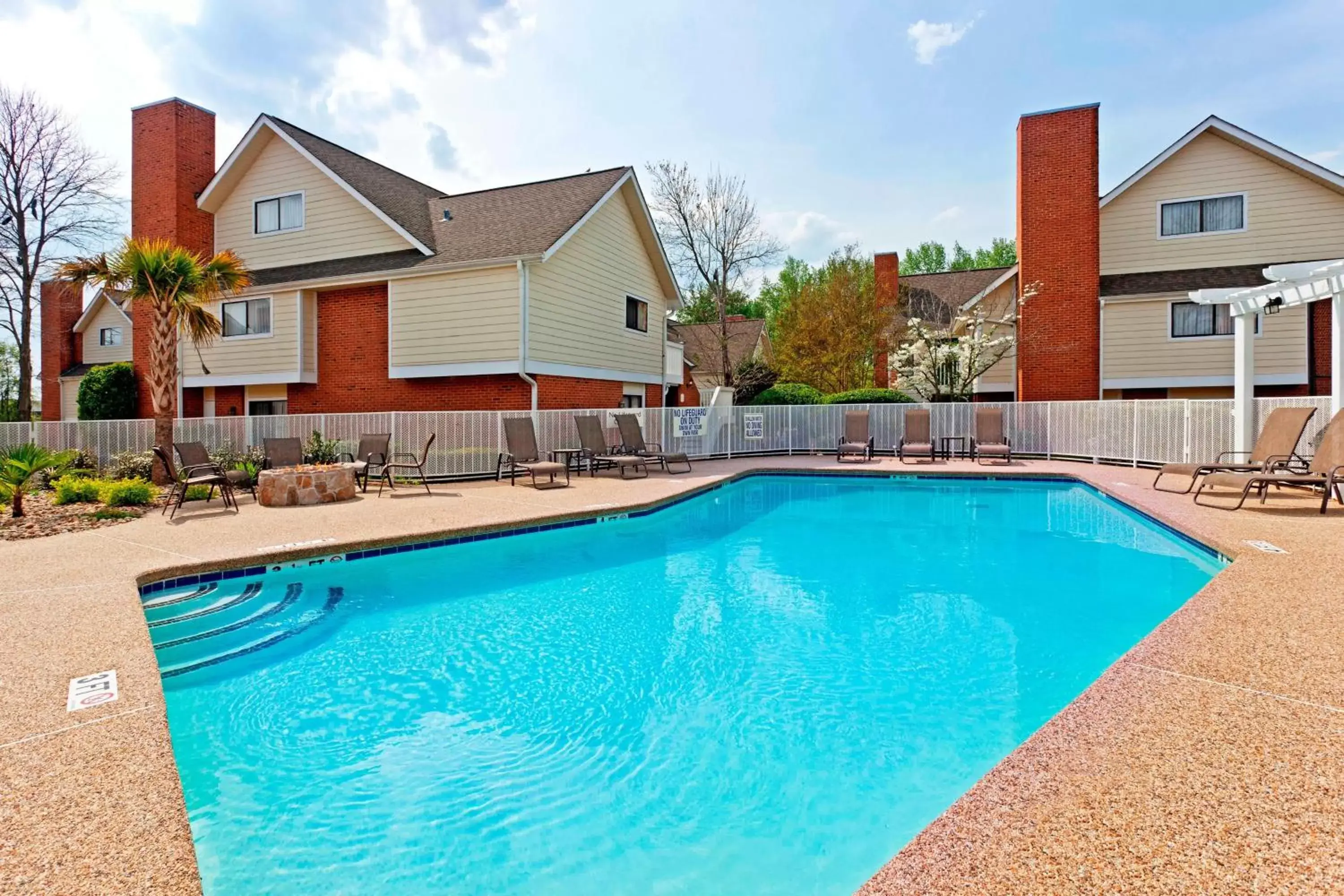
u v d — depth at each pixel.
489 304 14.70
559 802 3.19
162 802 2.43
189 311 12.95
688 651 5.10
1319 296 9.95
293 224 17.61
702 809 3.13
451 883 2.64
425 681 4.59
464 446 13.55
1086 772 2.48
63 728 3.01
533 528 8.82
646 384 21.12
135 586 5.53
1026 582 6.87
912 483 14.38
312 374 16.72
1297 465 10.68
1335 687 3.20
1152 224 19.70
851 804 3.14
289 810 3.13
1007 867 1.95
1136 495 10.02
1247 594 4.75
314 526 8.23
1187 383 18.42
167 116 18.05
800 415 19.38
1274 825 2.12
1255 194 18.61
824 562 7.82
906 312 25.80
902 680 4.52
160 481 12.21
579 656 5.02
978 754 3.57
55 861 2.09
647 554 8.26
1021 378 19.19
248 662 4.90
